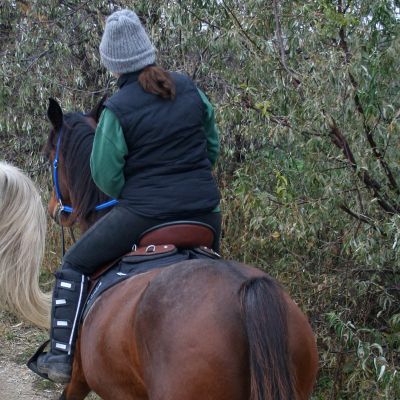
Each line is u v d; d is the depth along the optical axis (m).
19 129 7.40
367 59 4.30
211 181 3.27
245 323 2.43
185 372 2.45
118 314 2.87
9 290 3.67
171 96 3.15
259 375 2.33
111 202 3.52
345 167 4.47
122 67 3.19
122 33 3.15
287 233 4.41
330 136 4.50
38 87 7.05
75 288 3.35
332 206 4.42
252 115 4.82
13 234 3.64
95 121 3.79
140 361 2.66
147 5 6.50
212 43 5.43
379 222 4.44
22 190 3.67
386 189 4.55
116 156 3.09
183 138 3.16
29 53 7.36
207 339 2.45
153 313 2.61
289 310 2.66
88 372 3.11
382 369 3.79
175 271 2.72
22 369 5.91
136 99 3.13
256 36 5.02
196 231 3.18
